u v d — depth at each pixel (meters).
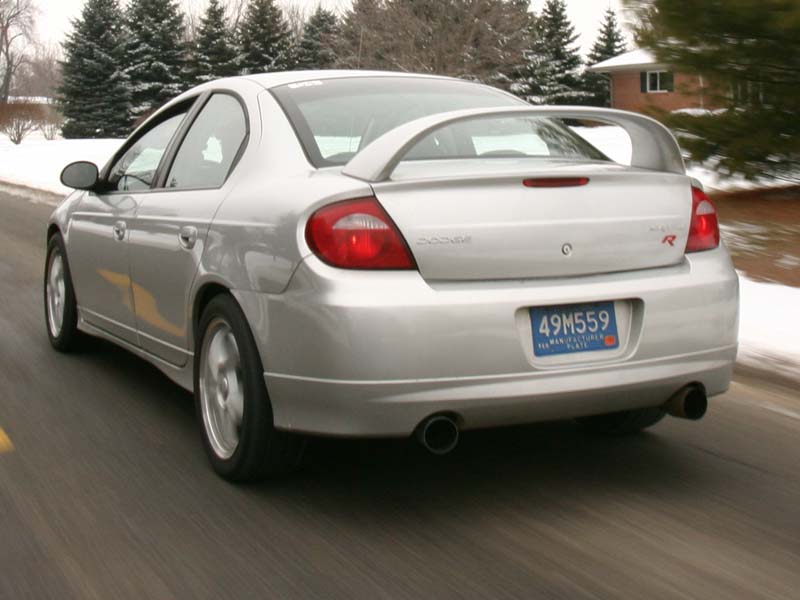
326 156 4.07
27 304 8.20
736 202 12.82
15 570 3.36
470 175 3.64
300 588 3.21
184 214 4.52
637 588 3.23
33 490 4.09
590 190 3.83
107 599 3.15
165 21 63.72
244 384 3.95
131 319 5.21
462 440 4.77
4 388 5.64
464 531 3.69
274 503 3.94
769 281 8.40
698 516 3.85
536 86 62.94
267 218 3.84
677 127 12.80
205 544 3.55
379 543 3.57
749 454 4.61
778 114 12.40
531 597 3.16
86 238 5.75
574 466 4.41
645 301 3.82
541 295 3.65
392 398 3.50
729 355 4.07
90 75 62.28
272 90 4.55
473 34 39.31
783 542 3.61
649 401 3.93
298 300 3.60
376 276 3.53
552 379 3.65
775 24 11.32
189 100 5.18
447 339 3.52
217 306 4.11
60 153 35.34
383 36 39.12
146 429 4.89
